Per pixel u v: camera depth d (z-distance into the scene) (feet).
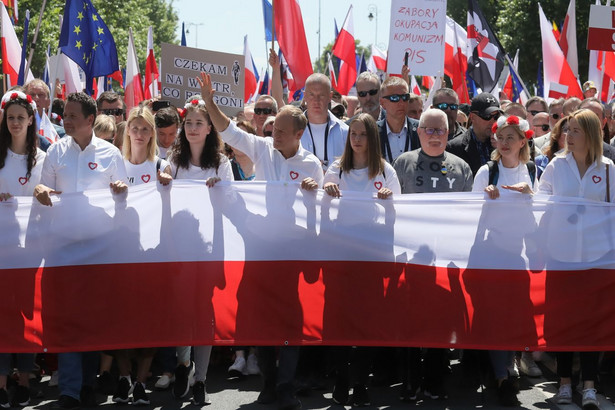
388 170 22.13
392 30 33.99
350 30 48.37
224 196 21.75
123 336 21.42
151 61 51.55
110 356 23.18
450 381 24.30
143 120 22.52
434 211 21.71
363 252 21.71
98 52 33.71
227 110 32.27
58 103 36.11
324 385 23.86
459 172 22.84
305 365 22.40
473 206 21.65
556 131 24.73
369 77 27.89
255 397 22.70
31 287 21.31
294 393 21.50
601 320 21.56
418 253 21.71
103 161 21.93
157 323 21.52
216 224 21.71
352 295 21.67
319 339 21.58
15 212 21.33
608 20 34.32
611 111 31.19
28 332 21.25
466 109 35.14
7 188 21.75
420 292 21.66
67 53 32.91
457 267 21.67
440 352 22.17
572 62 44.83
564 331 21.57
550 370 25.94
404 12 33.91
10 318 21.26
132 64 44.04
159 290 21.57
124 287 21.50
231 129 21.90
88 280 21.42
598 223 21.61
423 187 22.67
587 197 21.84
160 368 25.48
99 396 22.88
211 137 22.38
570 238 21.61
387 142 26.14
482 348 21.56
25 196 21.72
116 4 127.95
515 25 108.37
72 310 21.38
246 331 21.57
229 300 21.62
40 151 22.18
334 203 21.71
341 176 22.21
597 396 22.50
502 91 54.24
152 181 22.48
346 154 22.12
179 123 26.32
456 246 21.67
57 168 21.65
